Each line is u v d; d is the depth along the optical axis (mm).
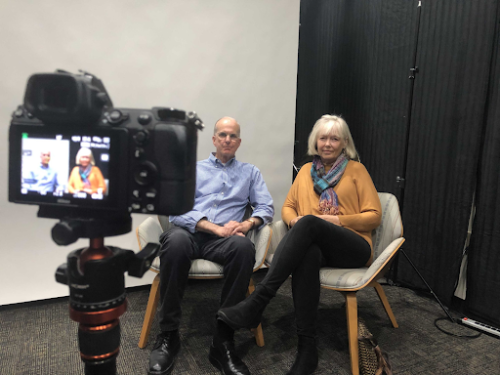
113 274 699
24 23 1687
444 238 1935
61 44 1767
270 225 1701
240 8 2152
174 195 681
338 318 1865
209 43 2102
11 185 708
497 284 1693
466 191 1798
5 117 1721
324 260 1554
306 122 2861
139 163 676
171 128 668
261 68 2285
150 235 1570
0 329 1670
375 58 2297
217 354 1380
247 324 1331
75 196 690
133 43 1914
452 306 1976
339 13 2537
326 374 1390
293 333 1695
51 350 1515
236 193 1750
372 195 1647
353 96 2486
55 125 683
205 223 1587
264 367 1430
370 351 1396
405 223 2162
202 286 2248
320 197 1696
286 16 2311
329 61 2658
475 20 1718
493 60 1660
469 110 1764
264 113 2342
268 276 1370
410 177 2113
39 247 1878
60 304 1930
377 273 1357
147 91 1982
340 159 1736
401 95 2139
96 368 734
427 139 1996
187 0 2000
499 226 1671
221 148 1729
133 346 1555
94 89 664
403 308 1958
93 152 678
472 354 1527
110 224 703
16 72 1709
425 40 1975
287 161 2484
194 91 2104
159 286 1474
